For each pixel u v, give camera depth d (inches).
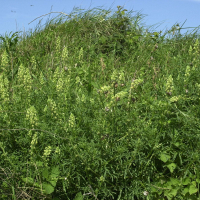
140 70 211.2
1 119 126.5
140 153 117.0
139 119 129.3
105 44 274.1
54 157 111.7
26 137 115.0
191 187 117.3
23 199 102.2
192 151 123.9
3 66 195.6
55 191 110.4
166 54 238.1
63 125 118.6
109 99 138.0
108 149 114.7
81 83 180.9
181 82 165.0
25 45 266.1
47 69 218.5
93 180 113.7
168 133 128.3
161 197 118.5
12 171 106.0
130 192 114.1
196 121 132.9
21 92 143.5
